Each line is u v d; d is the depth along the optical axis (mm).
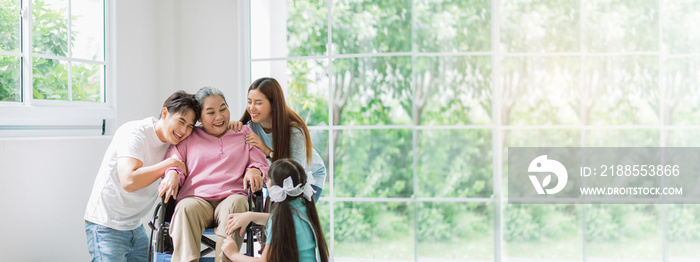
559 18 3922
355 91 4188
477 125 4031
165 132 2898
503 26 3992
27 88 3414
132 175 2783
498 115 4016
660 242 3869
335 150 4227
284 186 2715
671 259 3857
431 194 4102
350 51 4191
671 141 3830
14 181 3234
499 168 4035
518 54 3975
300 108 4273
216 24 4352
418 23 4070
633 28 3852
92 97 3861
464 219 4078
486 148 4035
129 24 4082
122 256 3082
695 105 3766
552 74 3941
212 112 2924
